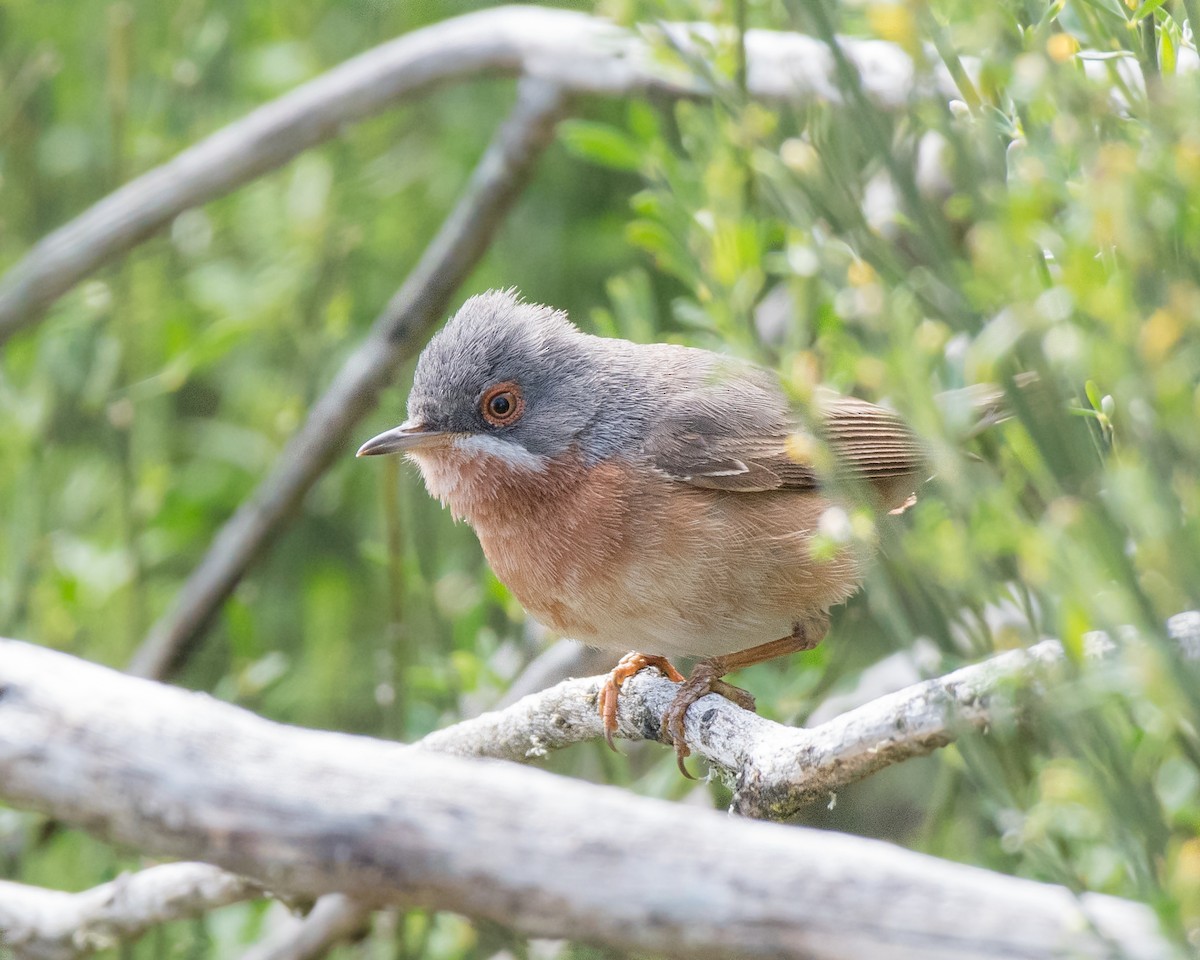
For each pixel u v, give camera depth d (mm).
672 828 4496
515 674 13148
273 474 13891
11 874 12602
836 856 4391
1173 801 5980
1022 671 4758
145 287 15766
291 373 15383
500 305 10328
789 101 8773
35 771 4875
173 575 16453
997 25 4961
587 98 14102
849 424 9859
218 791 4719
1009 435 4879
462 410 9898
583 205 16016
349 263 15695
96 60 15914
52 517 14641
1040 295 4684
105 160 15742
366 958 12633
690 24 9406
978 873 4363
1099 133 5262
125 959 11438
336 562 15516
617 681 9203
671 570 9422
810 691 10836
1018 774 6340
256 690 12477
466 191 15828
